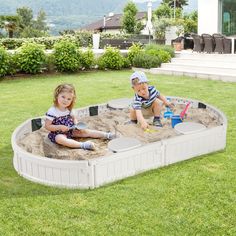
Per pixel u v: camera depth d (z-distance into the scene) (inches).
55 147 190.4
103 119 243.8
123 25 1904.5
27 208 141.9
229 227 128.0
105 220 132.9
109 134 203.6
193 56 605.0
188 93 370.9
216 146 199.3
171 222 131.0
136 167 169.2
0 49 487.2
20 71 518.6
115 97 357.1
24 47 515.8
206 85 420.8
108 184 160.2
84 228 128.3
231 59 554.3
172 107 240.8
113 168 161.3
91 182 155.9
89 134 205.0
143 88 217.8
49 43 806.5
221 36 589.6
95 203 144.5
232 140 217.5
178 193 151.8
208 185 158.6
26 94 381.7
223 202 144.1
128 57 597.0
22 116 287.7
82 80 472.4
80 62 556.1
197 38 639.8
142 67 565.6
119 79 475.5
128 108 261.4
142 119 213.8
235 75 454.3
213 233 124.7
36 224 131.3
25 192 154.5
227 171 173.2
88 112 257.4
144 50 601.6
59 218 134.8
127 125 222.1
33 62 509.7
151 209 139.7
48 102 340.5
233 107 304.7
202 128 194.4
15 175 172.1
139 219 133.1
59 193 153.2
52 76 513.3
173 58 596.4
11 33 1637.6
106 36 974.4
